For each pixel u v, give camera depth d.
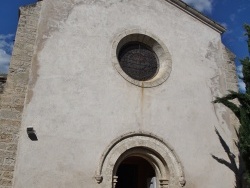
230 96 10.68
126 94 10.83
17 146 8.87
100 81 10.57
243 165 12.02
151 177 11.45
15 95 9.38
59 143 9.32
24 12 10.50
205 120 12.05
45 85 9.80
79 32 10.94
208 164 11.41
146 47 12.55
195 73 12.62
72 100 9.95
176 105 11.62
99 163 9.52
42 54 10.15
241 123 10.28
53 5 10.98
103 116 10.18
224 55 13.87
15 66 9.70
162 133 10.93
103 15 11.59
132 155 10.65
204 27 13.84
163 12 12.92
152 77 12.10
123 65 11.81
